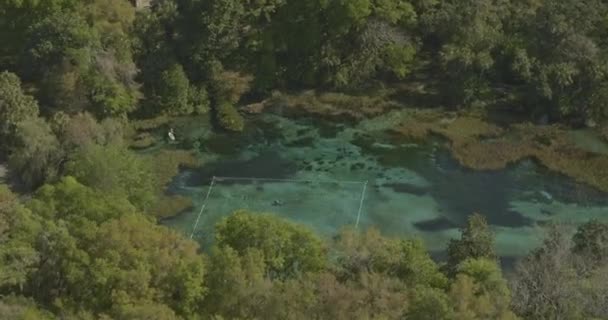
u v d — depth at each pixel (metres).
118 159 124.88
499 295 91.25
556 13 153.25
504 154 145.12
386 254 97.00
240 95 160.75
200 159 147.50
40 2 156.62
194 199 137.88
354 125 155.50
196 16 159.75
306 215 134.25
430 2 164.38
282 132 154.38
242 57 163.25
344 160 147.25
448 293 89.94
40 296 92.56
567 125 151.25
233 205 136.62
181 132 153.75
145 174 129.00
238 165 146.38
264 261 96.38
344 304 86.81
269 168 145.75
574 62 151.12
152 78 157.62
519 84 159.00
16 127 137.00
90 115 143.25
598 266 103.56
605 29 156.50
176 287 89.81
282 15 162.00
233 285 90.00
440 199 137.25
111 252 89.69
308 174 144.12
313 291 89.25
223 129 154.25
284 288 89.44
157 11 163.88
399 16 161.25
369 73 162.62
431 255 125.12
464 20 157.00
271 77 162.62
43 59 151.88
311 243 99.12
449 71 157.50
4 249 94.56
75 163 125.31
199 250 124.62
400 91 161.62
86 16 157.25
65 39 150.75
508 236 128.88
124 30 160.00
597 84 149.75
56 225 98.81
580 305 94.19
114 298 86.50
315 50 162.12
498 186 139.38
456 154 145.75
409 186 140.38
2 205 103.38
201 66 160.38
